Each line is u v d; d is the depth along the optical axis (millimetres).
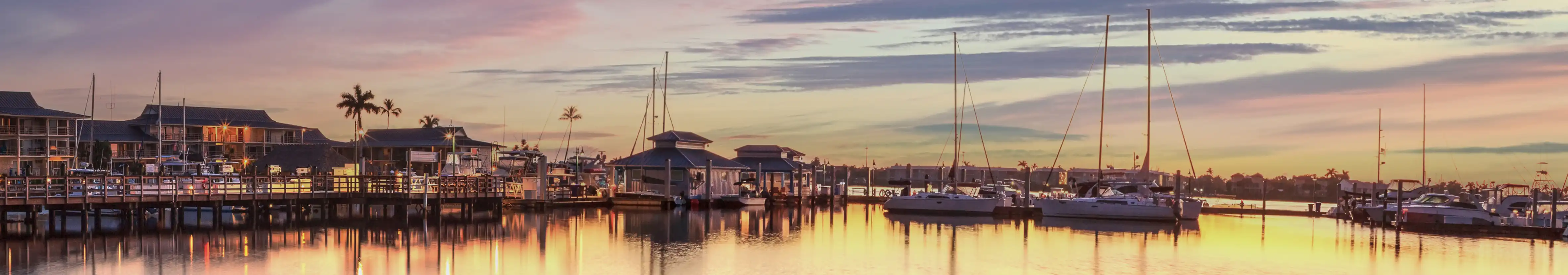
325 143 141750
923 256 50688
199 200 58062
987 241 58969
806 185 113688
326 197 64625
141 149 123188
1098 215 78438
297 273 42594
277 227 60250
